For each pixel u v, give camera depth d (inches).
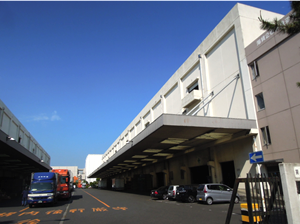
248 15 799.1
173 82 1237.1
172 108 1250.6
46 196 745.6
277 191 268.2
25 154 1075.3
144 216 482.0
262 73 692.1
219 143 843.4
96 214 533.3
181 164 1171.3
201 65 979.3
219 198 685.9
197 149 973.2
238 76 786.2
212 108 900.6
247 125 690.2
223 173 872.9
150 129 751.7
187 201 787.4
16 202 1036.5
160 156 1277.1
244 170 741.9
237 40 789.9
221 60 875.4
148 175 1643.7
